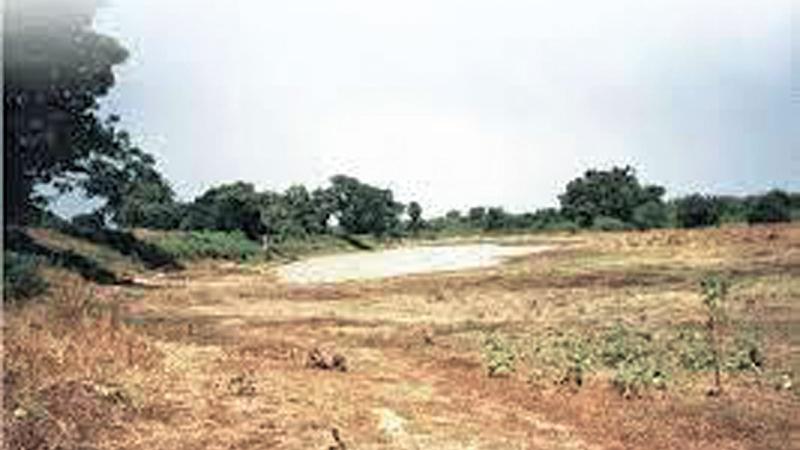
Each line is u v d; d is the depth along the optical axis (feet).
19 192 184.55
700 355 82.02
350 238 404.77
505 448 54.75
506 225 442.09
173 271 231.30
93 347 69.05
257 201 357.20
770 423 60.85
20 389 51.83
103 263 208.44
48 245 189.88
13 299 88.48
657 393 70.28
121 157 208.95
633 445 56.59
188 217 349.20
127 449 50.08
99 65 182.29
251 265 265.95
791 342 89.30
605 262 178.91
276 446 52.29
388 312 128.36
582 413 63.82
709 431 59.16
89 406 53.88
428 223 475.31
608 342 91.76
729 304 113.80
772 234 195.72
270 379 69.87
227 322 116.88
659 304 118.11
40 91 176.24
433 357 86.99
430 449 53.72
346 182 447.83
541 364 81.76
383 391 68.95
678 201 397.60
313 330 108.58
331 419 58.59
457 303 136.26
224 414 57.62
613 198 422.41
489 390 71.36
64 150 187.21
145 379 63.57
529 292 144.15
